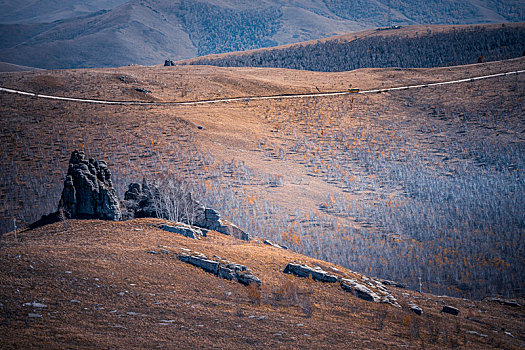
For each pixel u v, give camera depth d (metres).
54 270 39.78
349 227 129.62
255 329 35.59
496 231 131.75
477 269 110.75
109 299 36.41
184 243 59.81
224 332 33.78
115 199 70.81
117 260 47.00
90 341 28.47
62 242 54.00
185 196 81.31
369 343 36.81
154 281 43.16
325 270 64.19
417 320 47.81
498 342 46.06
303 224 127.12
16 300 32.31
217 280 48.44
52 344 27.16
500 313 64.94
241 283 50.00
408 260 113.81
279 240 115.81
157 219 70.50
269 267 58.97
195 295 42.34
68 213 67.19
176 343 30.45
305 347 33.16
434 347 39.72
